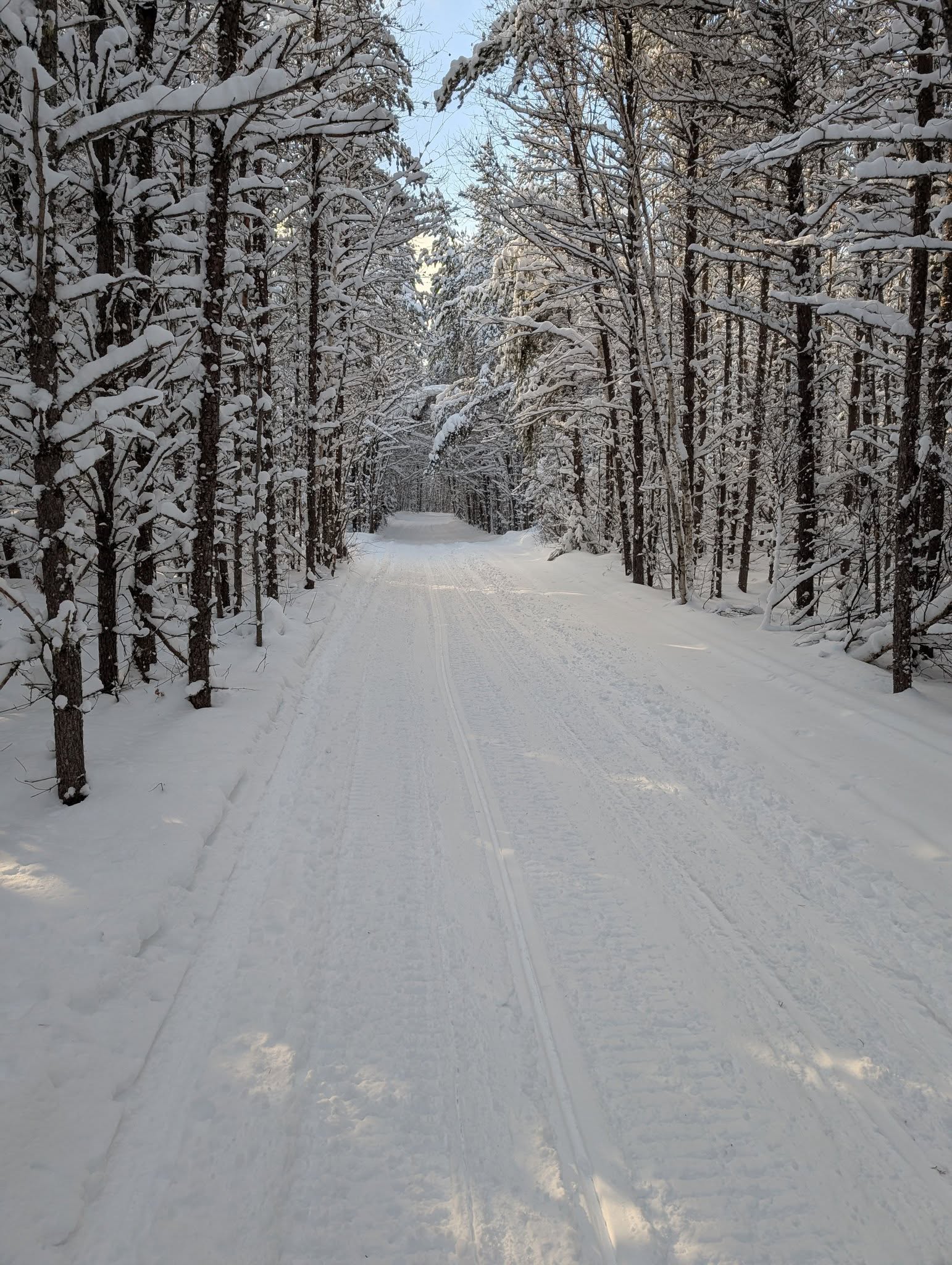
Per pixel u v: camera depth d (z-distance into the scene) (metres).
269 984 3.63
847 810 5.35
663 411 15.26
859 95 7.23
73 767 4.87
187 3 8.02
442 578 19.03
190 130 8.23
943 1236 2.48
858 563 10.23
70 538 5.90
